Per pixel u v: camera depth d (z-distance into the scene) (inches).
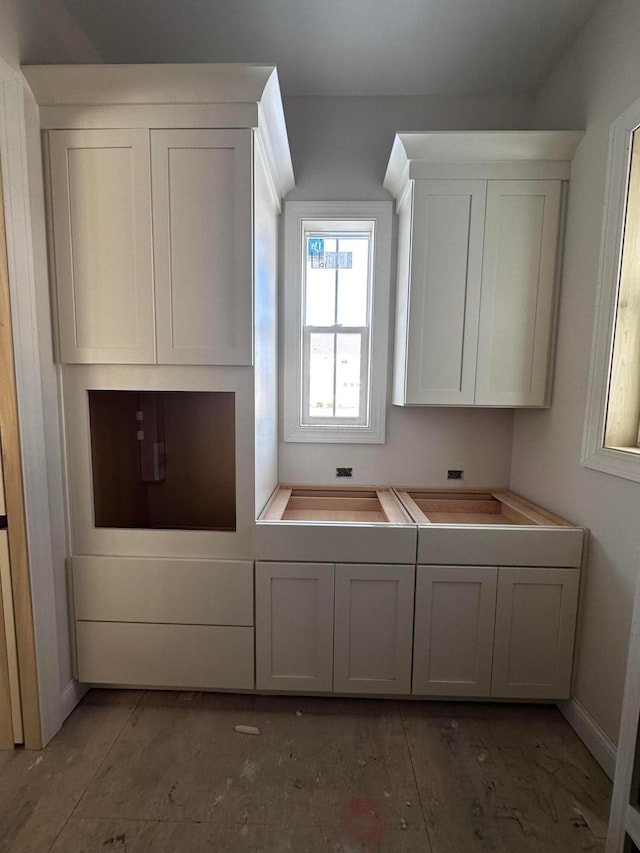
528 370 75.2
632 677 43.2
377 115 85.3
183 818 49.5
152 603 65.7
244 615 65.6
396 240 87.4
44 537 59.6
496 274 73.8
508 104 84.6
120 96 57.5
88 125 58.9
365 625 65.7
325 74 79.0
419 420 91.0
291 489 90.0
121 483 80.2
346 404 93.9
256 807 50.8
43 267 59.9
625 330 59.2
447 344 75.6
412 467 92.2
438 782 54.6
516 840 47.8
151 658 66.5
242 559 65.3
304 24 67.9
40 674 58.7
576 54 69.1
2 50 51.8
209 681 66.8
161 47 73.3
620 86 58.2
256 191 61.8
